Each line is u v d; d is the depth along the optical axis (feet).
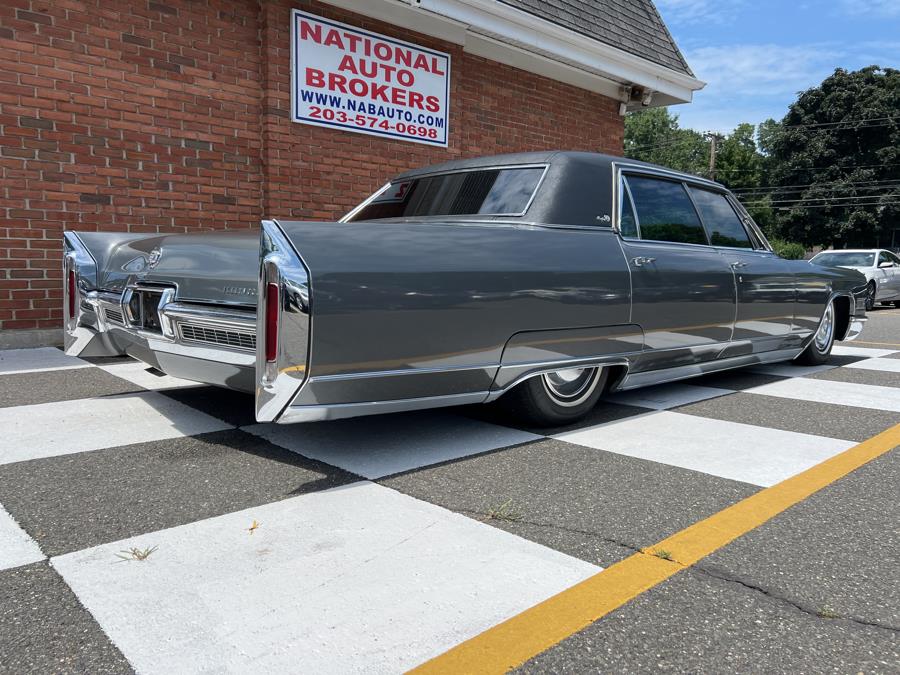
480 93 28.07
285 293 7.61
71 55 18.25
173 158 20.21
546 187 10.85
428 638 5.22
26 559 6.43
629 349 11.36
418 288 8.50
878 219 124.88
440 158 26.43
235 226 21.67
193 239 10.15
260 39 21.48
